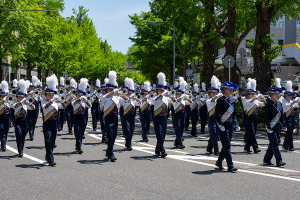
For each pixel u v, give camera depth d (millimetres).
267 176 6840
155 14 36094
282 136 13297
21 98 8805
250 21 20875
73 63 43656
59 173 7004
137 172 7105
